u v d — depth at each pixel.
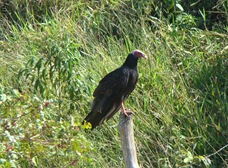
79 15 13.91
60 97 10.38
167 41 12.95
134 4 13.95
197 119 11.30
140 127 11.13
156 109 11.45
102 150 11.01
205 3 14.33
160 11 13.70
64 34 12.20
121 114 8.80
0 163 7.87
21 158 8.70
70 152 8.74
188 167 10.56
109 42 12.96
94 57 12.45
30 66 10.73
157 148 10.95
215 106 11.53
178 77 12.20
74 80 10.19
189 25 13.61
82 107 11.22
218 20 14.08
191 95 11.89
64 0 14.30
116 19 13.84
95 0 14.23
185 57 12.75
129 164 8.65
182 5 14.41
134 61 10.50
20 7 14.34
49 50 11.96
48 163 9.78
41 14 14.24
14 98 8.58
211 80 11.99
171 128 11.10
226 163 10.65
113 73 10.36
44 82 10.30
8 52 12.91
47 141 8.73
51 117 10.17
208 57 12.76
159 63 12.43
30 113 8.53
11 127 8.37
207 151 11.01
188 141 11.02
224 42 13.02
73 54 10.64
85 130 10.71
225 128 11.21
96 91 10.33
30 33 13.04
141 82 11.94
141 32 13.28
